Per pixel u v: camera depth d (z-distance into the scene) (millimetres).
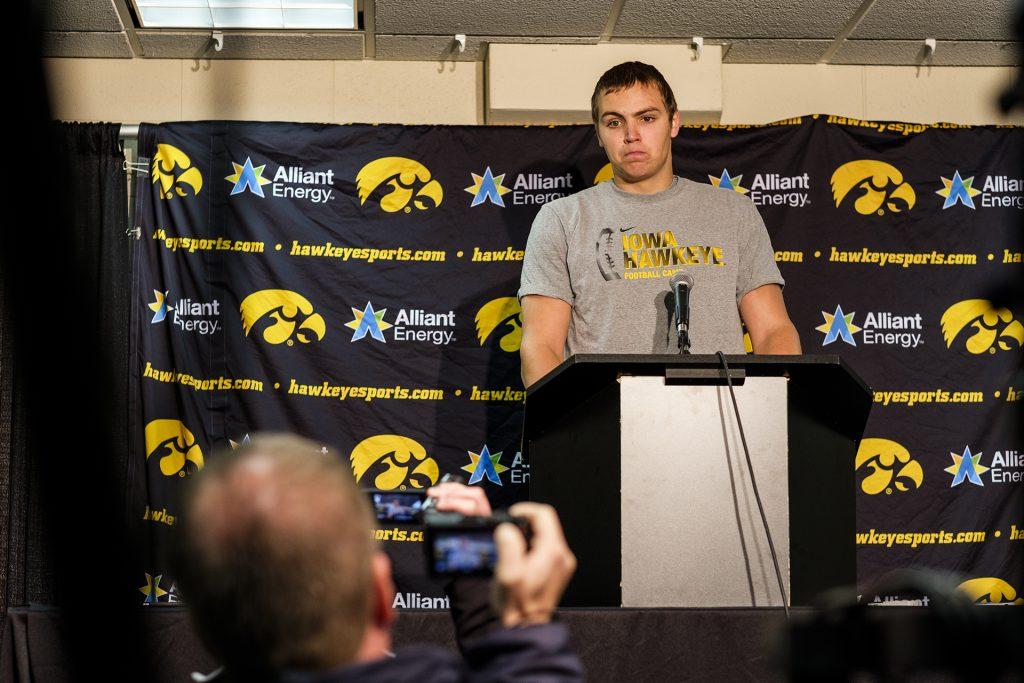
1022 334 6523
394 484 6367
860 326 6531
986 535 6375
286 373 6379
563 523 3471
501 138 6633
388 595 1535
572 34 6762
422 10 6438
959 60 7090
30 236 2465
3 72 2260
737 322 4738
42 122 2303
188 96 6914
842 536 3465
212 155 6520
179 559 1438
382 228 6539
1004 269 6578
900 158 6656
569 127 6645
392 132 6617
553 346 4746
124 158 6539
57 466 2863
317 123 6656
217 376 6355
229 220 6473
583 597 3393
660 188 4992
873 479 6414
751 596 3303
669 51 6902
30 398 2760
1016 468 6422
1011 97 1803
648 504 3322
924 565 6355
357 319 6461
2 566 5820
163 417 6301
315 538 1399
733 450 3354
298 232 6496
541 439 3561
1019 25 1814
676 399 3363
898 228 6605
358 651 1454
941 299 6562
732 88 7113
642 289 4730
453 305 6504
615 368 3367
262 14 6523
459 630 2098
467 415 6430
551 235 4930
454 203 6578
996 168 6652
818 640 1447
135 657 2861
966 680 1374
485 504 2049
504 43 6832
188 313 6395
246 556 1393
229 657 1436
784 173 6625
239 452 1509
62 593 2881
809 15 6559
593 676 2836
